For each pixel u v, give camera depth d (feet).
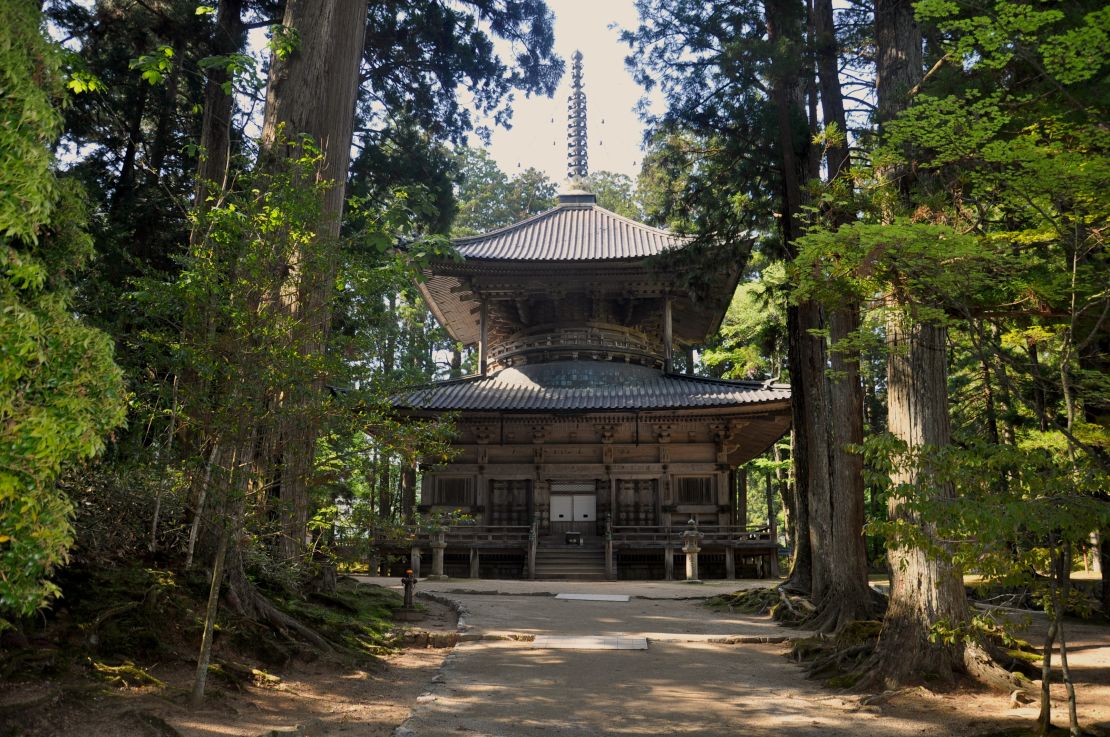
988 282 26.96
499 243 123.03
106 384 16.61
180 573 34.42
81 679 25.31
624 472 114.32
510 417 110.32
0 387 14.37
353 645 38.88
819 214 39.75
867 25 59.98
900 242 25.79
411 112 87.51
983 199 29.43
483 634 45.98
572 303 123.54
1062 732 26.14
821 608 53.83
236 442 28.12
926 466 27.35
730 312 140.05
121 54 71.61
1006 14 21.85
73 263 19.88
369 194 81.05
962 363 106.63
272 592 40.11
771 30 59.57
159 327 30.12
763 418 109.70
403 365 100.42
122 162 75.36
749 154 65.67
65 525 15.90
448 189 85.97
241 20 66.54
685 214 71.82
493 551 105.60
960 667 32.94
